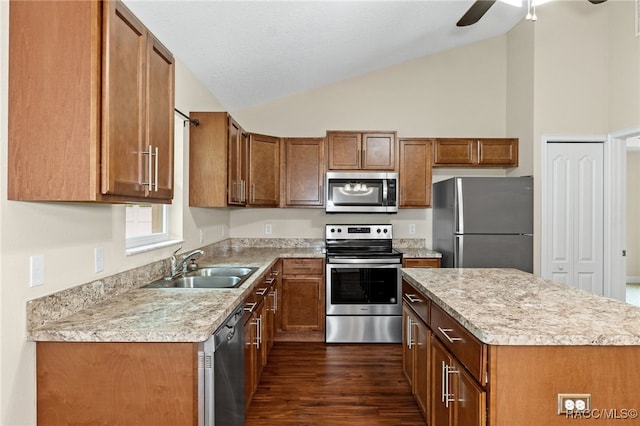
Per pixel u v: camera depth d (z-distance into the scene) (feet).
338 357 11.20
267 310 10.37
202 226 10.98
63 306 5.03
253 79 11.81
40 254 4.67
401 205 13.53
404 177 13.57
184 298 6.07
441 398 6.11
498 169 14.61
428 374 6.78
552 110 12.71
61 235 5.04
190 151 9.79
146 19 7.35
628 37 11.85
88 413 4.55
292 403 8.43
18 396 4.33
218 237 12.76
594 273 12.75
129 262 6.85
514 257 12.28
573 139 12.66
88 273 5.63
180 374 4.52
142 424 4.54
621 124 12.14
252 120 14.57
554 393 4.27
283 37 9.59
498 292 6.37
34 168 4.29
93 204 5.76
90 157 4.28
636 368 4.26
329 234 13.97
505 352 4.30
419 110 14.76
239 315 6.42
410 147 13.60
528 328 4.39
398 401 8.55
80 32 4.27
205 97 11.14
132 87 4.86
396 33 11.62
